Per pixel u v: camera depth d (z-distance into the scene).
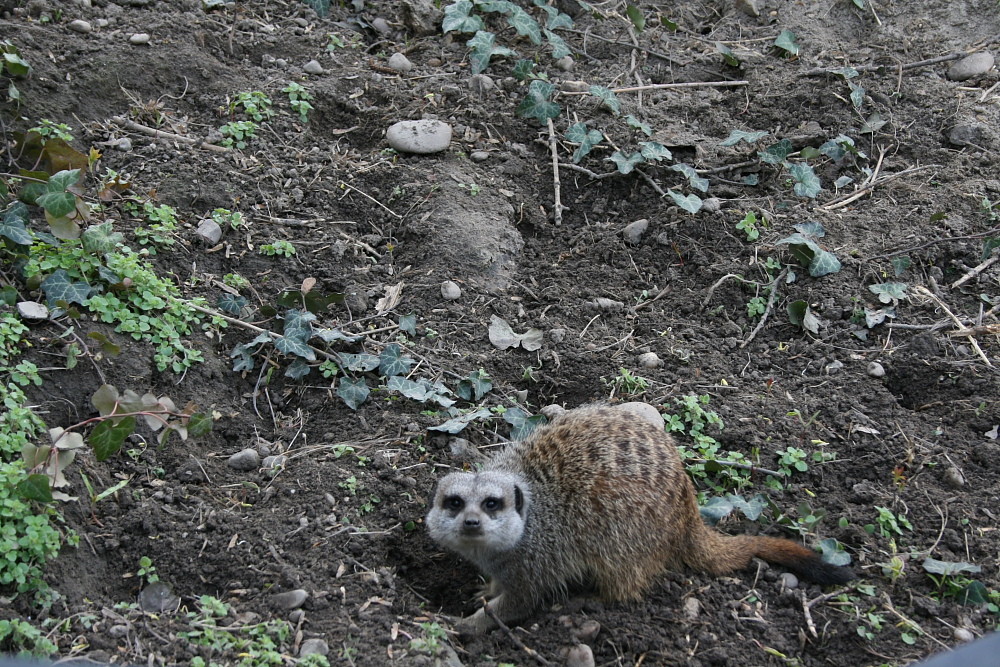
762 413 5.18
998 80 7.12
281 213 6.16
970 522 4.55
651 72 7.52
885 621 4.14
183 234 5.74
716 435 5.07
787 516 4.67
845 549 4.50
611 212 6.54
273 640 3.90
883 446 4.96
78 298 5.00
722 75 7.48
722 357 5.59
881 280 5.89
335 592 4.17
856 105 6.94
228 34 7.07
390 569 4.37
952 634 4.05
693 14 8.02
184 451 4.75
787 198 6.47
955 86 7.14
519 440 4.93
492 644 4.15
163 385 5.00
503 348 5.60
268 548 4.33
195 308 5.32
